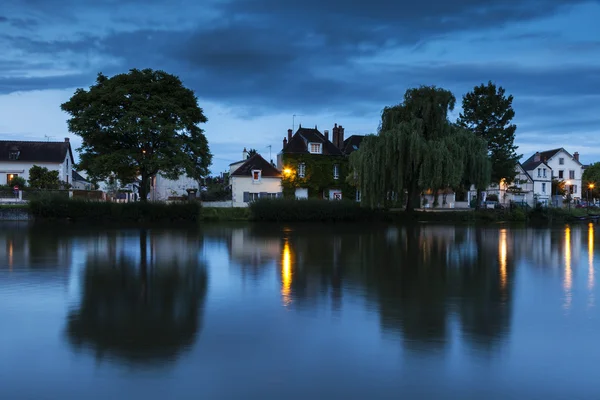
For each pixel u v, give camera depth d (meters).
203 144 44.56
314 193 57.22
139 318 9.98
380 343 8.48
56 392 6.47
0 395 6.38
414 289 13.16
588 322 9.91
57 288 12.97
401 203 44.94
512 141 57.69
